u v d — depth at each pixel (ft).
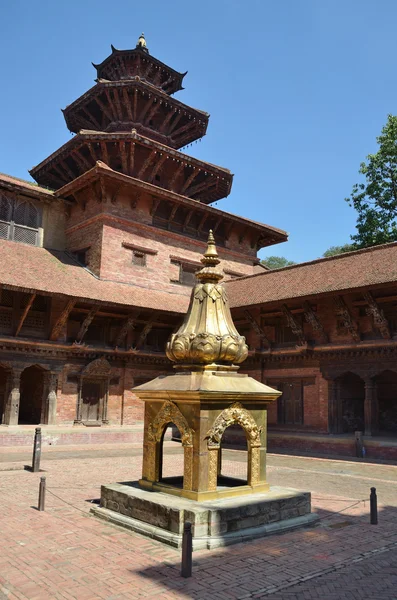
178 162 103.76
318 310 79.05
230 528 25.11
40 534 26.25
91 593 18.88
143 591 19.10
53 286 71.10
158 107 109.91
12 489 39.01
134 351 84.43
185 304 91.40
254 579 20.43
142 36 112.98
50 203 94.53
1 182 84.79
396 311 69.21
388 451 64.54
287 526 27.35
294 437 76.02
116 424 84.28
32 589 19.22
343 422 77.15
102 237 86.43
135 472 49.08
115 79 114.52
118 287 85.20
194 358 28.76
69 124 117.50
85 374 79.87
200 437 26.55
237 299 85.51
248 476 29.07
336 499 36.78
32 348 74.08
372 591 19.56
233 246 109.50
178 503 25.75
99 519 29.19
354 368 71.36
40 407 80.38
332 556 23.48
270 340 85.51
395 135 108.06
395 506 35.29
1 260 73.36
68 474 47.06
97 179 86.12
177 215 100.01
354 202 112.68
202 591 19.17
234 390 27.45
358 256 79.05
